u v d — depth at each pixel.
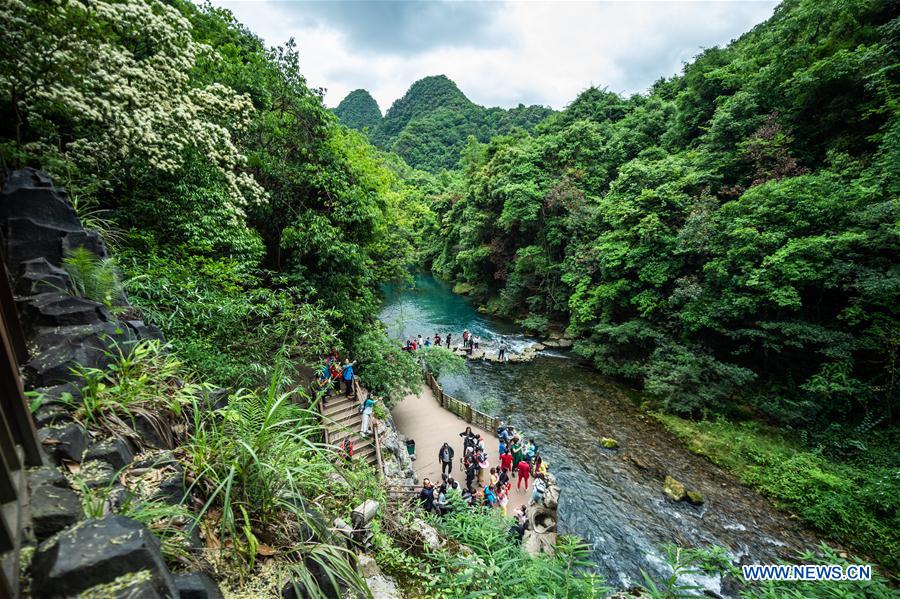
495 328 28.66
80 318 3.11
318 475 3.14
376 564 3.48
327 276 11.98
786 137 16.30
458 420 14.54
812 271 12.65
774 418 14.02
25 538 1.43
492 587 2.98
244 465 2.42
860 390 12.05
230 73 10.57
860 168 13.62
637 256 19.00
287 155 12.15
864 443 11.66
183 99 6.43
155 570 1.44
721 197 18.00
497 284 35.88
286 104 11.92
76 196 5.49
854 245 12.52
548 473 11.45
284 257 12.53
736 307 14.95
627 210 19.41
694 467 12.70
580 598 2.68
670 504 11.05
